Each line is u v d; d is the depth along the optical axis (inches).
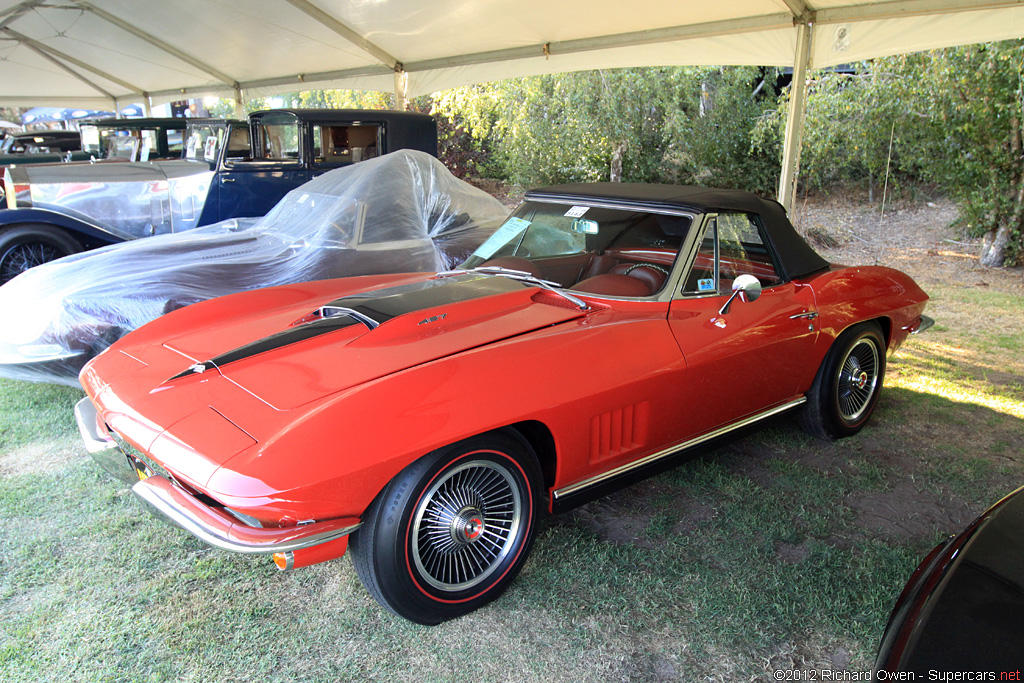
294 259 179.9
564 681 80.4
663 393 106.6
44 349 150.0
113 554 104.0
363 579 84.1
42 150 508.1
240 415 82.8
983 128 320.5
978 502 123.0
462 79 351.9
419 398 83.4
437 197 209.2
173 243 188.5
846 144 416.2
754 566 102.5
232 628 88.6
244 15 335.0
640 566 102.0
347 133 292.0
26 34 445.7
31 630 87.4
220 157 276.4
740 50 246.4
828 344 135.9
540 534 110.0
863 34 209.8
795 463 137.5
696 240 117.3
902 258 372.8
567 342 99.0
